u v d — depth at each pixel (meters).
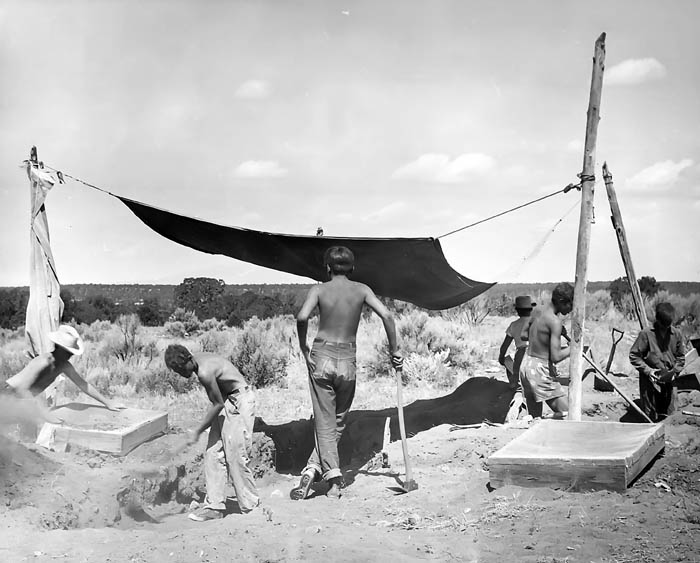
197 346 22.75
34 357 8.10
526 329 9.80
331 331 7.31
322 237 8.49
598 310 25.59
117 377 15.76
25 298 33.53
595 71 8.26
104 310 40.50
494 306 31.80
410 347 16.81
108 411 8.30
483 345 19.03
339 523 5.89
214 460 6.87
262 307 40.31
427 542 5.25
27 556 4.88
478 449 8.10
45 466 6.62
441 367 15.60
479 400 11.02
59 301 8.28
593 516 5.52
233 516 6.29
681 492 6.00
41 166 8.25
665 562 4.64
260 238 8.69
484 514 5.81
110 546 5.14
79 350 7.75
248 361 15.84
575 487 6.16
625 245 9.39
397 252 8.89
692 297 21.62
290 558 4.89
